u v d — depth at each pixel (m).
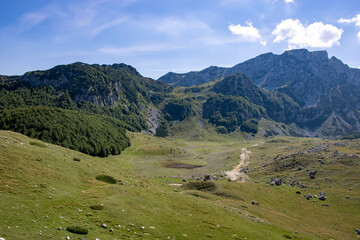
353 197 75.88
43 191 33.81
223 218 42.12
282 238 39.53
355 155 114.44
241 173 144.25
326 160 117.56
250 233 37.53
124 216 32.31
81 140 181.62
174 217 36.62
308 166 117.31
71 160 52.62
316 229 54.53
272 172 126.12
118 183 51.31
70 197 35.12
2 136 48.91
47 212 27.95
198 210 42.66
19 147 45.84
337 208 71.62
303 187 94.25
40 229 22.91
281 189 90.94
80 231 24.53
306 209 71.75
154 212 36.47
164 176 141.12
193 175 143.75
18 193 30.70
